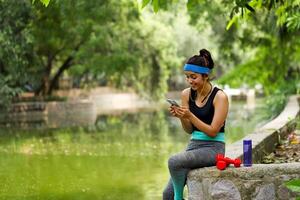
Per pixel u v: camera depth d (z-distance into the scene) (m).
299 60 21.83
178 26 46.97
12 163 15.45
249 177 5.68
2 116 30.58
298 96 17.64
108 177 12.95
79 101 37.56
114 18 29.19
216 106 5.73
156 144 19.44
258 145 8.37
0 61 23.89
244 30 23.84
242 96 54.44
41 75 32.12
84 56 30.41
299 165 5.69
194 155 5.77
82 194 11.19
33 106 33.41
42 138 21.98
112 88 52.62
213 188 5.74
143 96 37.31
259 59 22.25
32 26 24.83
